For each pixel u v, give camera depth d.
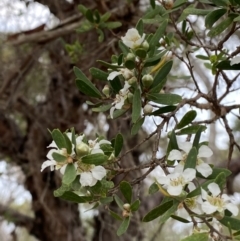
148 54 0.36
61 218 0.76
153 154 0.35
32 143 0.74
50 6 0.66
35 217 0.77
